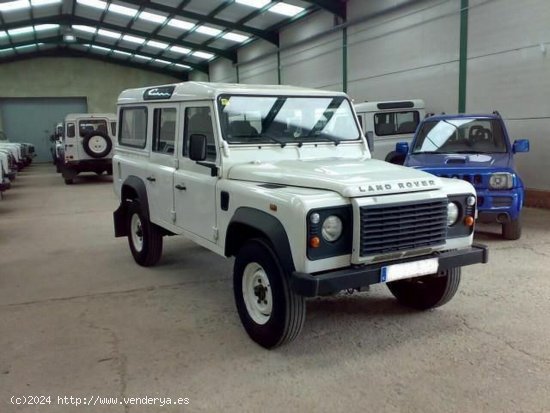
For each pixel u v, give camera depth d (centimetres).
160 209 531
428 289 433
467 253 375
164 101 512
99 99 2956
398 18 1308
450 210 379
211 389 320
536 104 945
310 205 318
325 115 472
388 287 471
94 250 698
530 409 290
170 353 370
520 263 577
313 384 323
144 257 591
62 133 1789
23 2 1705
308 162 421
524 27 953
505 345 371
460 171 659
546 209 927
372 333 399
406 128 1089
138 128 589
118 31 2147
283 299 346
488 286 503
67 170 1561
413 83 1273
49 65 2834
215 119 420
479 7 1052
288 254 329
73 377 337
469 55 1088
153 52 2623
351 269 334
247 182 392
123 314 450
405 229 344
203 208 438
